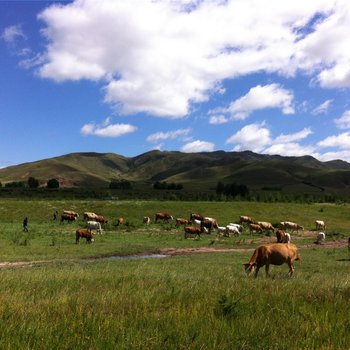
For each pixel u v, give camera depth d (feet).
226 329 19.52
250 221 211.82
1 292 29.84
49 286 34.96
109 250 112.88
